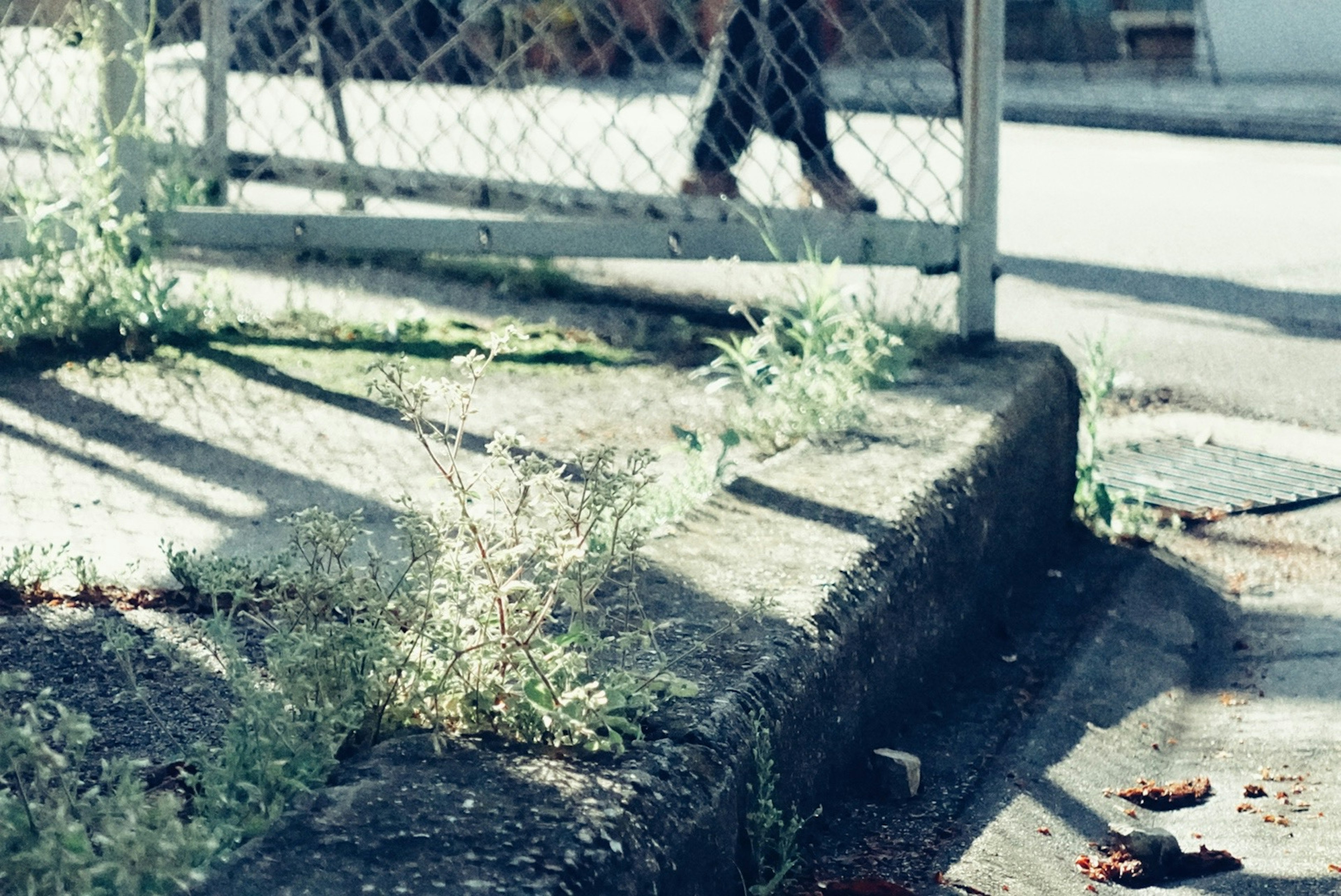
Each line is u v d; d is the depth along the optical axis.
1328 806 2.67
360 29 5.93
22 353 4.43
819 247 4.57
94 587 2.90
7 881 1.52
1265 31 15.80
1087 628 3.52
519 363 4.66
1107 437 4.81
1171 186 9.11
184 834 1.63
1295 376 5.28
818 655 2.40
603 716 1.97
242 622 2.78
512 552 2.08
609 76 5.27
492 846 1.68
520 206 5.61
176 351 4.56
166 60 5.86
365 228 4.94
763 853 2.12
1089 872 2.45
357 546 3.18
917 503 3.00
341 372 4.45
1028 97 13.98
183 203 5.24
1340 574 3.82
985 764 2.77
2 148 5.72
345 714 1.94
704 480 3.42
